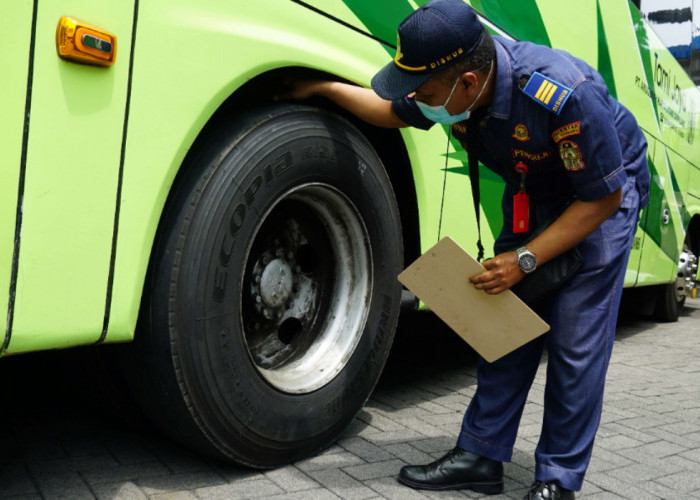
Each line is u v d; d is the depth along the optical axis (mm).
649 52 5574
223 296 2033
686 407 3547
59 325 1616
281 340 2570
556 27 3951
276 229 2406
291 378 2344
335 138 2352
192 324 1963
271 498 2062
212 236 1990
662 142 5926
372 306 2566
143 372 2023
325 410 2404
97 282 1679
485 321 2066
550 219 2086
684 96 6594
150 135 1752
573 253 2053
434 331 5055
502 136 1985
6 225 1508
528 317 2002
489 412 2246
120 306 1733
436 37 1824
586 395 2105
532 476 2451
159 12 1769
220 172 2016
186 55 1825
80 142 1614
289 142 2186
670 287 6797
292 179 2215
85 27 1585
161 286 1943
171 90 1793
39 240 1562
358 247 2549
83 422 2586
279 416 2232
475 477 2246
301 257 2566
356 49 2439
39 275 1569
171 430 2143
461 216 3074
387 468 2393
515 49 1985
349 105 2301
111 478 2117
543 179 2074
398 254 2672
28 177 1533
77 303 1645
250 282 2340
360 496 2137
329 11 2338
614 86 4859
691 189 6910
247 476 2223
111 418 2545
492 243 3330
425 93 1931
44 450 2299
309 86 2289
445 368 4023
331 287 2584
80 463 2215
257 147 2100
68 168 1598
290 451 2318
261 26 2068
